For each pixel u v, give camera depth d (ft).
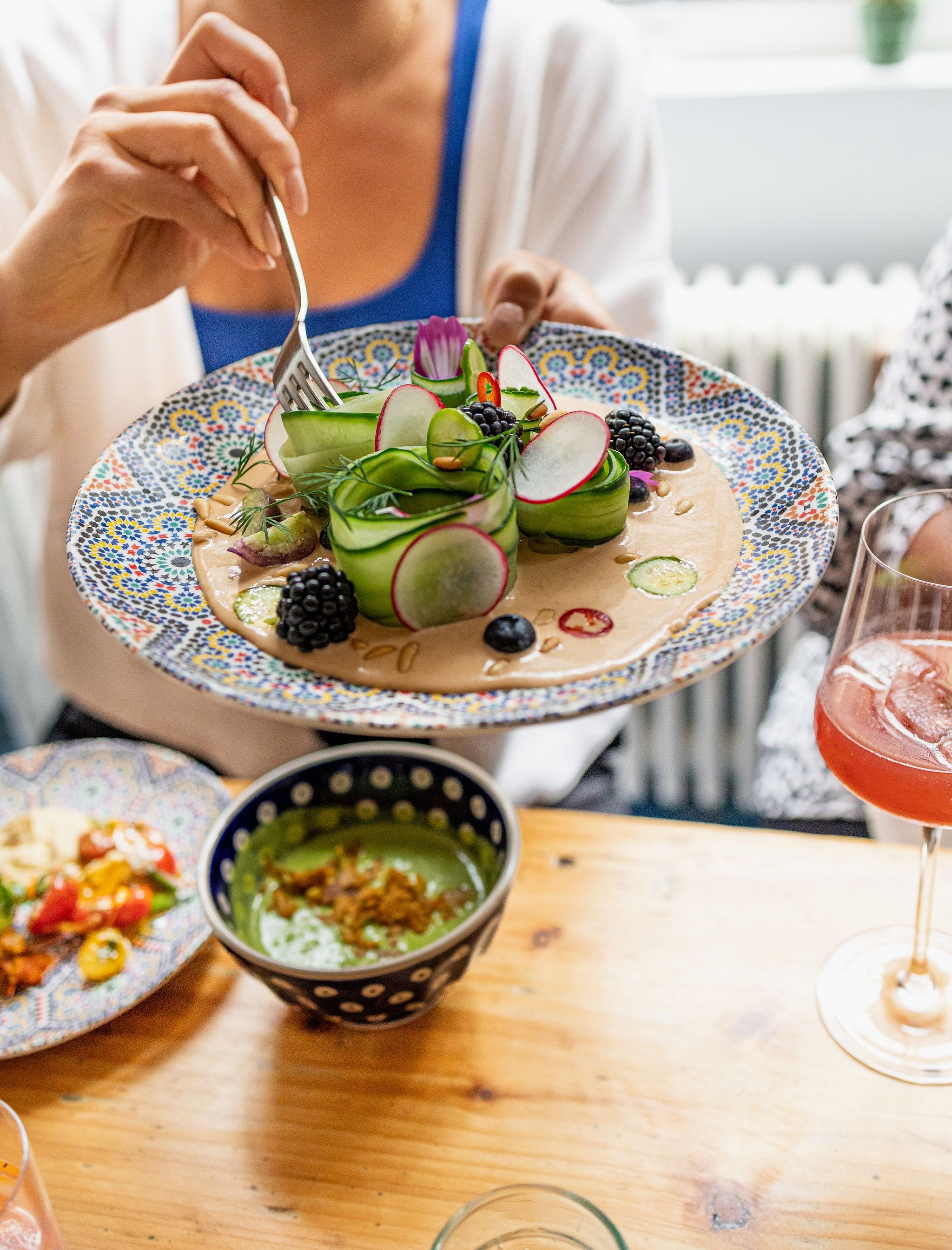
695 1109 2.47
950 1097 2.46
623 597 2.39
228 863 2.76
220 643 2.33
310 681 2.22
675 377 3.11
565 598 2.40
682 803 7.93
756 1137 2.41
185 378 4.65
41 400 4.80
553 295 3.55
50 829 3.17
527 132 4.43
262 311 4.64
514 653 2.23
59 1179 2.42
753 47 7.26
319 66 4.35
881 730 2.37
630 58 4.78
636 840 3.15
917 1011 2.62
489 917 2.53
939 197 6.97
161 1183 2.40
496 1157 2.40
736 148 7.00
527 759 4.56
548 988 2.76
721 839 3.14
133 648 2.17
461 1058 2.61
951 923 2.85
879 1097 2.47
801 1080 2.52
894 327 6.37
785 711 5.10
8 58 4.31
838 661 2.47
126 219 3.16
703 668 2.01
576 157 4.67
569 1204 2.03
